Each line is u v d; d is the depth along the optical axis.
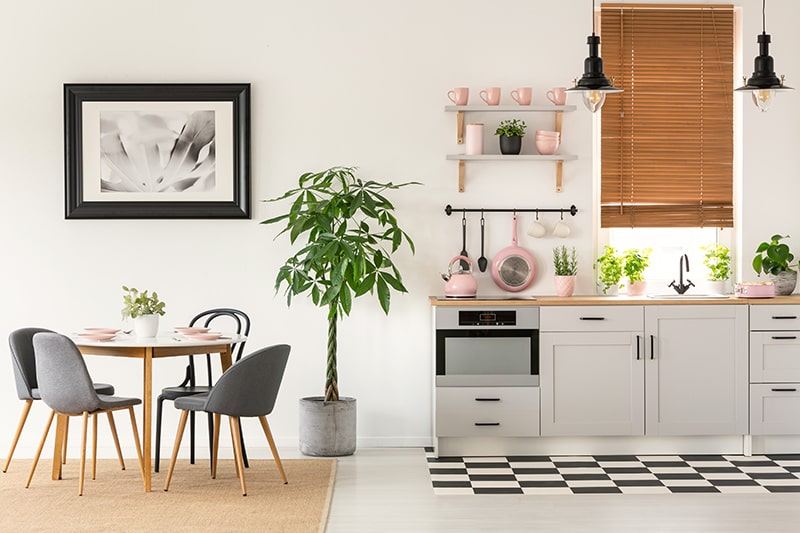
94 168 6.17
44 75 6.18
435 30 6.22
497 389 5.83
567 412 5.84
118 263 6.22
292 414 6.27
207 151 6.18
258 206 6.23
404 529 4.39
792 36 6.28
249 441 6.23
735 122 6.35
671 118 6.34
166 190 6.19
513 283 6.24
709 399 5.87
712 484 5.19
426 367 6.27
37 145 6.18
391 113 6.24
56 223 6.20
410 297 6.26
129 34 6.18
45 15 6.18
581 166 6.26
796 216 6.32
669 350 5.85
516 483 5.23
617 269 6.22
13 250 6.20
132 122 6.18
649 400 5.85
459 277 6.01
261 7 6.20
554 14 6.24
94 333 5.23
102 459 5.84
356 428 6.12
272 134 6.22
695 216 6.36
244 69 6.21
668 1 6.30
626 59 6.32
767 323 5.86
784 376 5.87
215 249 6.23
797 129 6.30
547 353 5.83
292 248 6.25
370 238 5.81
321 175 5.88
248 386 4.91
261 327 6.25
